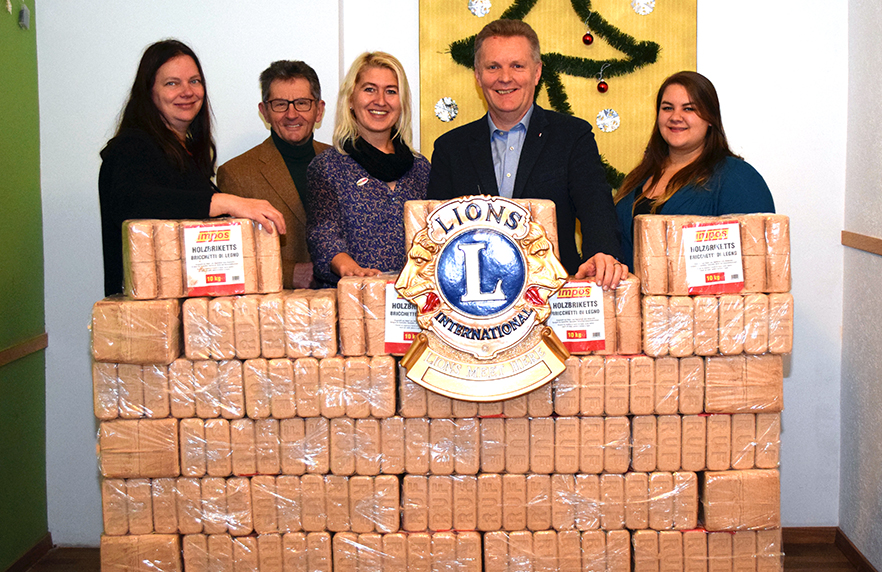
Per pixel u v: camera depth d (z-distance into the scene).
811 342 3.22
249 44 3.17
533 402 1.65
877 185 2.86
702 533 1.68
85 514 3.27
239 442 1.66
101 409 1.63
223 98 3.19
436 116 3.23
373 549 1.67
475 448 1.67
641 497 1.68
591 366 1.64
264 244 1.68
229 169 2.84
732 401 1.65
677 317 1.63
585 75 3.22
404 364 1.57
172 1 3.13
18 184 2.97
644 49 3.14
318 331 1.64
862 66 2.99
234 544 1.67
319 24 3.18
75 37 3.13
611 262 1.67
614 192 3.24
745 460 1.67
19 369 2.98
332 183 2.29
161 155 2.04
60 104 3.15
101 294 3.21
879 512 2.81
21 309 2.99
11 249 2.90
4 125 2.85
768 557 1.69
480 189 2.18
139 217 1.79
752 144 3.18
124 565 1.65
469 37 3.18
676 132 2.41
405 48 3.21
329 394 1.64
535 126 2.17
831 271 3.19
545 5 3.20
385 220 2.29
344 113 2.33
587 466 1.67
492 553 1.69
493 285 1.57
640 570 1.68
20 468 2.99
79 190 3.18
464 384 1.56
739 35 3.15
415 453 1.67
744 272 1.64
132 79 3.15
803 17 3.12
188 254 1.64
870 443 2.90
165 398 1.64
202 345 1.63
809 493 3.24
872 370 2.89
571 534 1.68
